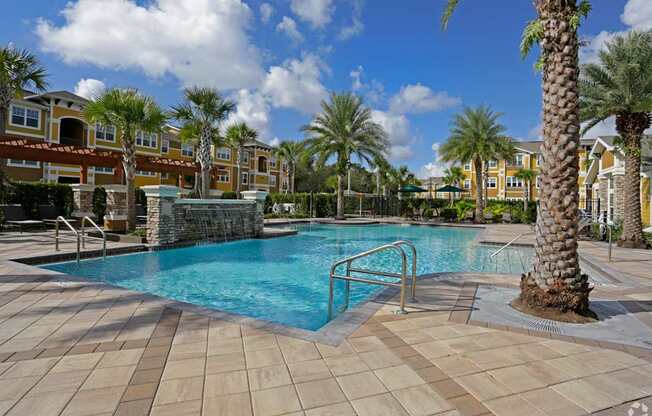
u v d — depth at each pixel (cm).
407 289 546
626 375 281
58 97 2577
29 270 608
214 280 730
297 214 2516
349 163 2361
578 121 423
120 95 1161
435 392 251
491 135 2259
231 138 2764
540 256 432
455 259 1052
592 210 2164
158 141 3344
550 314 414
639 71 1112
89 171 2791
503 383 265
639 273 725
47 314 398
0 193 1309
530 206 2448
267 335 347
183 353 304
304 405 232
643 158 1562
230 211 1262
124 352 305
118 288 506
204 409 224
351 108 2281
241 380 262
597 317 421
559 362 301
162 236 1001
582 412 231
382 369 283
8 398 232
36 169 2520
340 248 1222
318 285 706
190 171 2367
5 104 1386
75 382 254
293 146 4144
